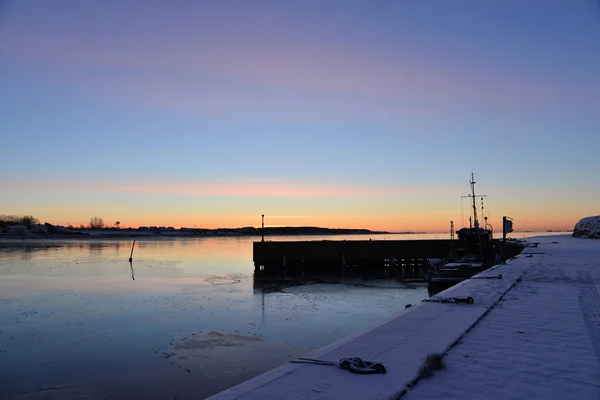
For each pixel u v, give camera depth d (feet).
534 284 55.42
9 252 264.31
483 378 21.15
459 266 108.06
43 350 53.72
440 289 101.96
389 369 22.11
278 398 18.34
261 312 77.20
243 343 56.75
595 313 36.70
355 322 69.10
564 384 20.24
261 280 128.57
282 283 121.90
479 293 48.52
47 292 99.14
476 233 134.00
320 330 63.82
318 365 23.07
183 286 111.34
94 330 63.67
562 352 25.46
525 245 153.69
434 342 27.48
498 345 27.12
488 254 130.00
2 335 60.75
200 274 142.51
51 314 74.69
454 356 24.90
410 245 175.94
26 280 121.60
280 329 64.39
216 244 454.40
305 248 170.09
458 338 28.58
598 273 65.31
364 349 26.04
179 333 61.87
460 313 36.88
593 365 23.03
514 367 22.80
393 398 18.21
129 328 64.80
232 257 229.25
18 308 79.92
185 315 74.18
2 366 47.91
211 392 40.57
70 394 40.16
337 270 164.35
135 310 78.43
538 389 19.62
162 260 203.72
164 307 81.41
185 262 193.36
